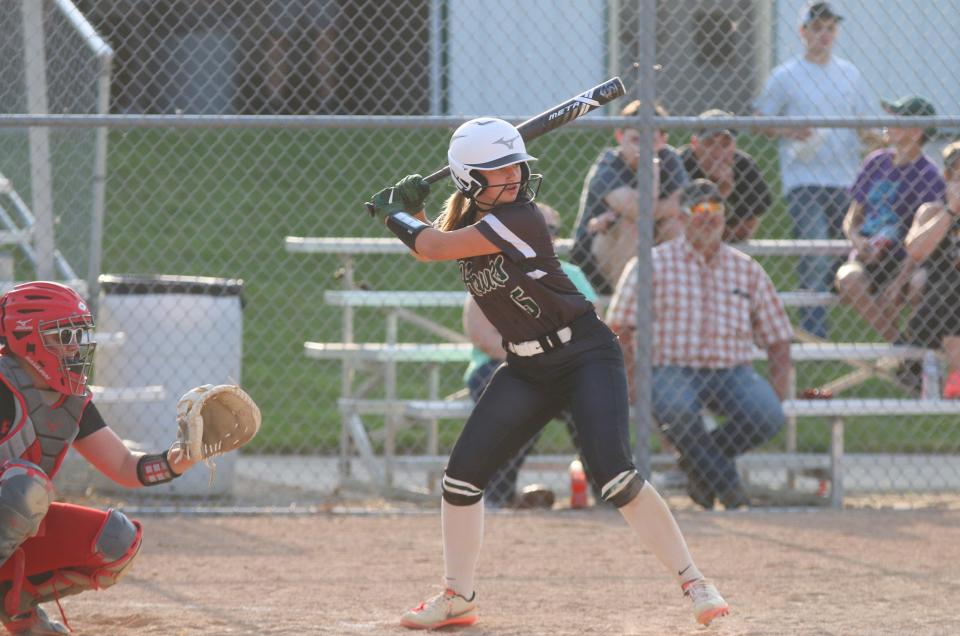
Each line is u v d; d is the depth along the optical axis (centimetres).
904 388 2762
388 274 4288
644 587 1808
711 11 2920
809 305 2867
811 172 3000
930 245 2595
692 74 3444
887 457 3058
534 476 2977
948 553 2045
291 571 1908
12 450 1260
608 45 3109
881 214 2752
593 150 4775
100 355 2666
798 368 3559
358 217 4522
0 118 2152
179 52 4316
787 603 1700
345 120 2217
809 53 2944
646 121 2306
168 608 1658
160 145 5025
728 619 1602
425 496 2653
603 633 1523
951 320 2616
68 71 2644
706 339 2462
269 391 3531
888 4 3300
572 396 1484
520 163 1442
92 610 1638
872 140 3027
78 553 1325
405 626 1549
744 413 2452
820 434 3288
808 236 3017
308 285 4244
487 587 1805
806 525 2288
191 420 1295
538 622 1589
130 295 2634
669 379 2444
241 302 2725
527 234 1427
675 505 2558
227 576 1867
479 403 1540
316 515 2373
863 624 1570
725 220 2878
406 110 4019
